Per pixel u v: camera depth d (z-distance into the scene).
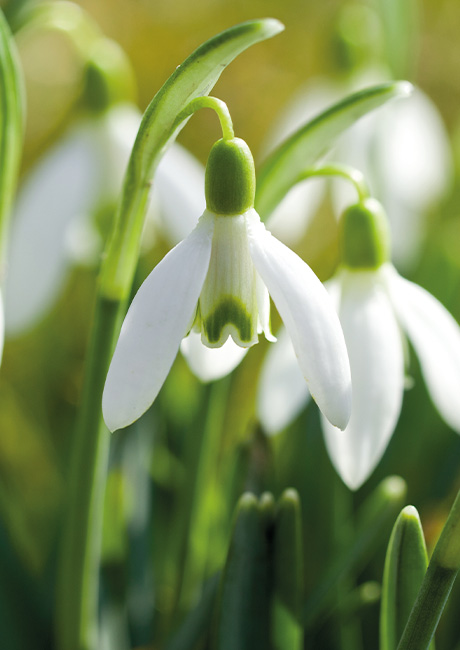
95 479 0.23
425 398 0.32
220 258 0.21
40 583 0.28
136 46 0.70
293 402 0.24
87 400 0.23
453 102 0.70
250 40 0.20
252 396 0.38
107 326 0.23
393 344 0.24
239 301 0.21
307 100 0.39
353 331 0.24
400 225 0.37
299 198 0.35
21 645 0.27
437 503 0.30
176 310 0.20
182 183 0.29
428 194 0.38
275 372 0.25
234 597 0.24
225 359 0.23
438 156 0.38
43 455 0.41
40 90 0.67
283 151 0.24
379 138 0.36
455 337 0.24
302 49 0.74
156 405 0.31
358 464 0.23
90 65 0.30
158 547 0.31
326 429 0.23
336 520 0.28
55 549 0.29
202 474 0.27
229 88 0.70
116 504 0.27
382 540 0.28
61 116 0.63
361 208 0.24
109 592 0.27
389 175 0.37
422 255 0.37
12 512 0.30
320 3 0.74
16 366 0.45
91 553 0.24
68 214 0.29
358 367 0.23
